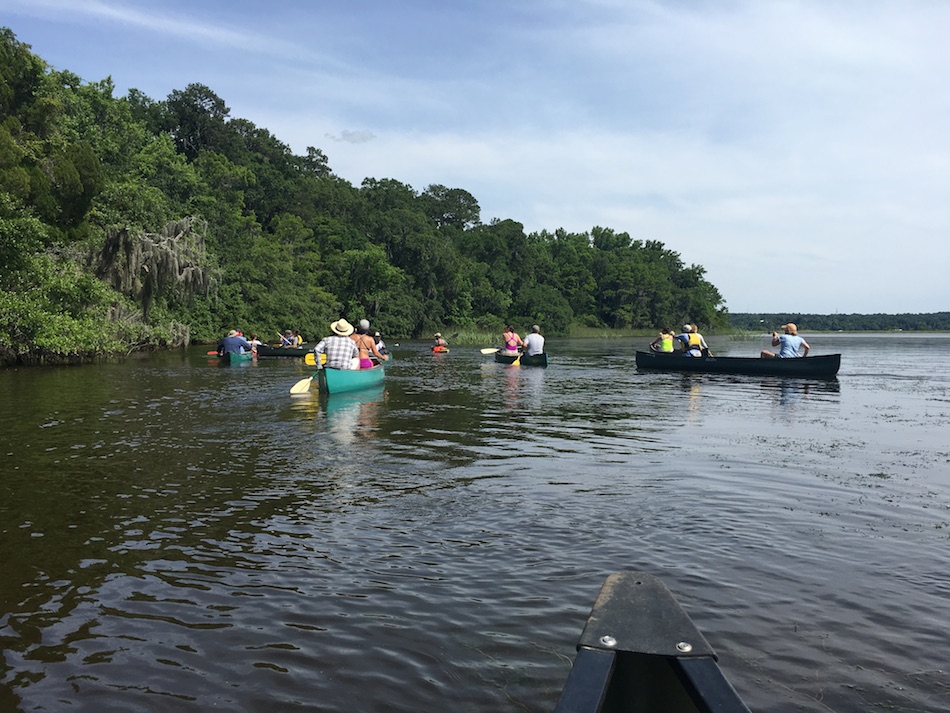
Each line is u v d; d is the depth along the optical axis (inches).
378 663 125.1
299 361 976.3
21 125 981.8
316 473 270.1
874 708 109.9
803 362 762.2
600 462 291.3
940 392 611.2
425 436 355.3
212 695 115.6
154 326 1277.1
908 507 222.1
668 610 100.2
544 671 121.6
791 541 188.5
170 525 204.4
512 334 1031.0
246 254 2025.1
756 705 110.0
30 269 854.5
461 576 164.6
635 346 1990.7
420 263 3041.3
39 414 429.7
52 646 132.3
